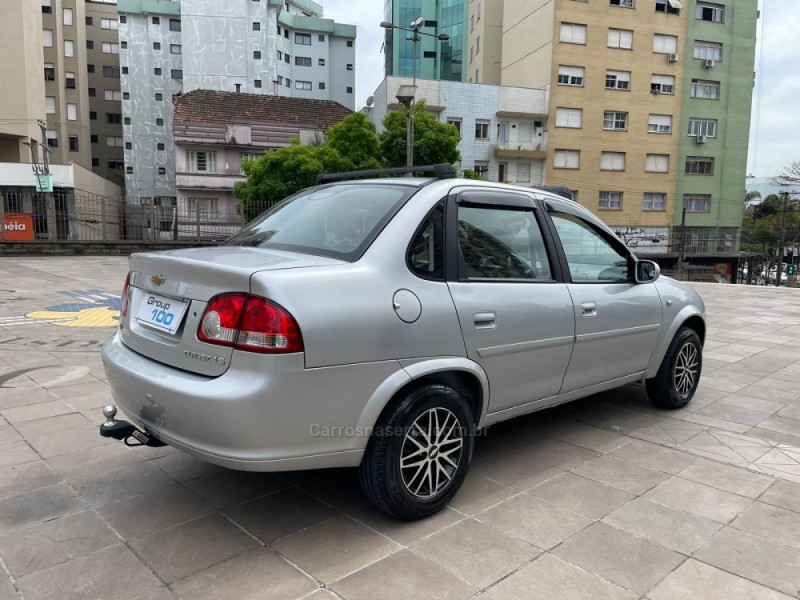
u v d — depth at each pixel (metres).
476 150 37.44
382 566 2.39
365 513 2.85
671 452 3.72
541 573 2.37
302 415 2.31
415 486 2.73
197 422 2.32
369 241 2.67
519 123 37.78
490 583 2.29
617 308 3.83
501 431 4.09
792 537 2.69
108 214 28.78
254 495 3.02
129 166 55.59
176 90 56.34
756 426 4.27
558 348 3.38
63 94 53.50
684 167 40.34
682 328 4.59
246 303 2.28
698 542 2.63
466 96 36.75
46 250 22.22
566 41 37.12
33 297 10.58
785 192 43.41
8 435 3.76
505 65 43.12
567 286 3.51
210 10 54.56
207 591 2.21
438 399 2.71
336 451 2.44
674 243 40.50
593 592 2.25
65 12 54.12
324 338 2.31
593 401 4.87
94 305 9.64
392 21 57.41
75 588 2.21
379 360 2.48
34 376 5.16
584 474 3.36
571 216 3.75
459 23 56.12
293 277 2.32
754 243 52.06
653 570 2.41
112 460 3.41
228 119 36.56
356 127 24.45
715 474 3.39
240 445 2.26
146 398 2.55
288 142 36.88
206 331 2.38
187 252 2.88
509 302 3.06
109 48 61.25
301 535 2.63
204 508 2.87
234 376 2.27
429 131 24.34
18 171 30.88
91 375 5.21
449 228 2.92
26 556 2.41
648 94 38.91
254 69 56.03
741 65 40.44
